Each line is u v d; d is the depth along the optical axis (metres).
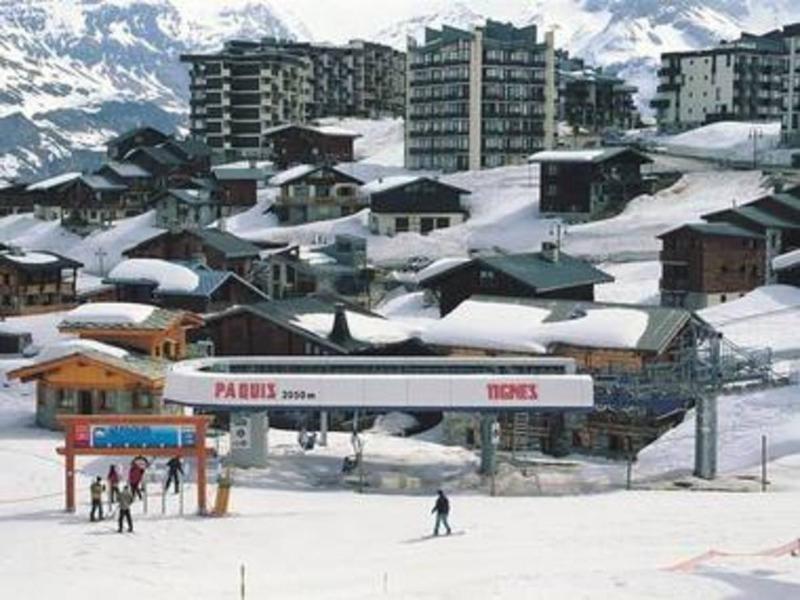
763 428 65.31
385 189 145.75
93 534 44.44
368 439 69.31
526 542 42.62
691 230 103.06
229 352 79.19
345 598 33.47
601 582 31.44
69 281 115.81
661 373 63.75
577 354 71.44
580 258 117.81
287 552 41.56
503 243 136.00
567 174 142.12
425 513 49.22
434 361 61.59
